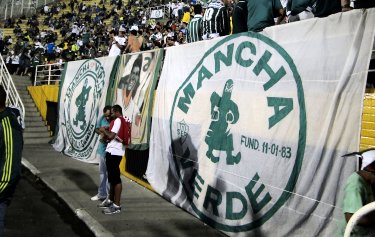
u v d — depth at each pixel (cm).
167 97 770
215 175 604
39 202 781
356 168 381
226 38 609
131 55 976
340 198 397
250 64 550
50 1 3666
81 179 945
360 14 390
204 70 660
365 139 407
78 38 2586
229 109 584
